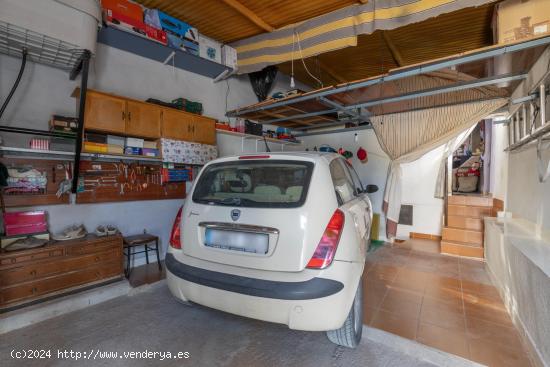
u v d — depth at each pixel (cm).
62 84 294
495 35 286
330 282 153
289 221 161
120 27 302
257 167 192
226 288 164
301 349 194
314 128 629
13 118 263
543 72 229
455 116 411
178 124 376
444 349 198
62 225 298
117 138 329
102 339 204
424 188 567
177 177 395
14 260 229
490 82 295
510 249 252
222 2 329
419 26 360
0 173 240
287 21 361
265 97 541
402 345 197
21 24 201
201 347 195
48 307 234
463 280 338
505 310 260
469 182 625
